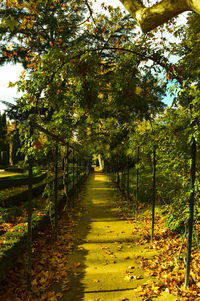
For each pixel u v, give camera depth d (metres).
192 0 2.10
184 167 3.78
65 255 4.36
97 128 8.41
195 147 3.08
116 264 3.86
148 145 4.76
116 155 11.24
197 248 3.89
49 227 5.91
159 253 4.18
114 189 14.59
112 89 4.11
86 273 3.58
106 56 10.80
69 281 3.33
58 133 4.89
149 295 2.85
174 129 3.54
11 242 3.44
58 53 3.81
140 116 4.27
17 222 4.97
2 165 33.41
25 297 2.89
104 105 4.83
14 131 3.59
